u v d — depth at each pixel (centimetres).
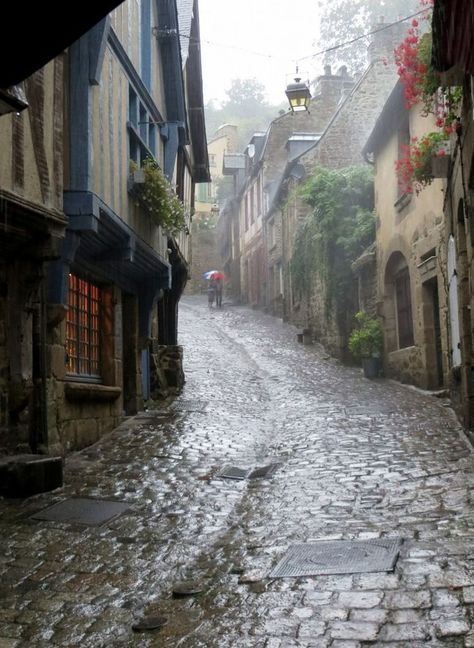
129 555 569
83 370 1048
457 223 945
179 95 1392
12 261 793
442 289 1241
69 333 991
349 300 1967
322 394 1455
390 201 1583
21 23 442
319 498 699
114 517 669
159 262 1237
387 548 527
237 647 393
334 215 1964
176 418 1220
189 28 1641
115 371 1139
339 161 2478
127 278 1243
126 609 464
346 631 398
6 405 791
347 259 1967
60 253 800
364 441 955
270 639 399
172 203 1139
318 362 1970
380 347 1689
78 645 414
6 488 735
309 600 447
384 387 1495
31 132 757
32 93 762
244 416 1253
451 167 972
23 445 816
